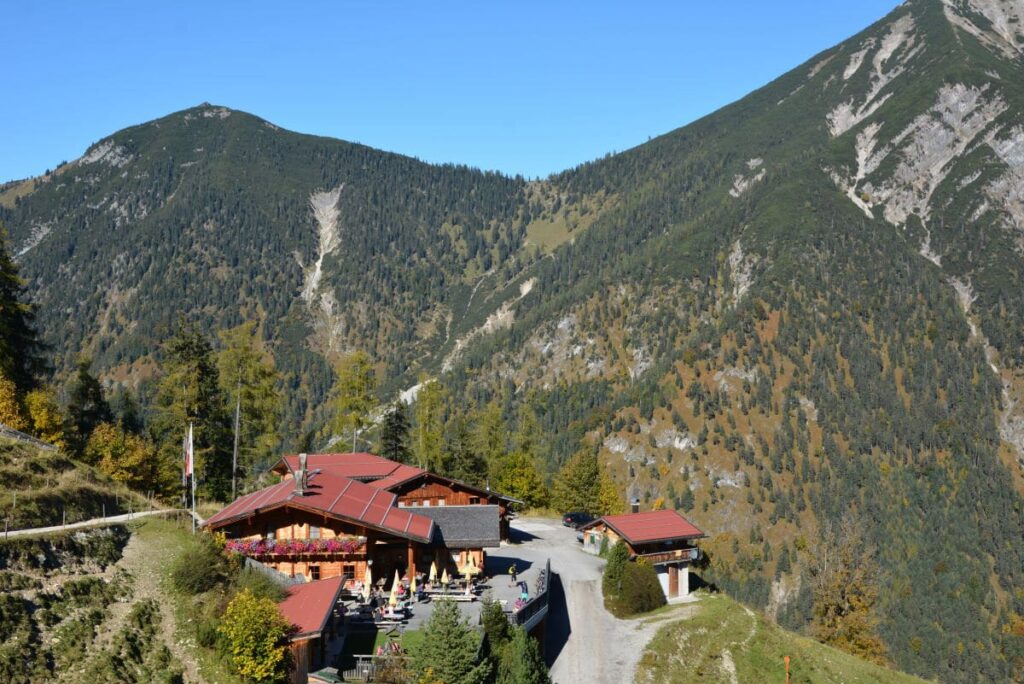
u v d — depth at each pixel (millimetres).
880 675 63469
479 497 75875
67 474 52000
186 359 79250
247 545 47656
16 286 74625
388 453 104250
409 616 45938
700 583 80750
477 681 37688
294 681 35656
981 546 197500
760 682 54938
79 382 84938
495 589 56562
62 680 31281
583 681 49594
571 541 87125
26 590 34844
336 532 49719
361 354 97500
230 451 81438
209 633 36312
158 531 47062
